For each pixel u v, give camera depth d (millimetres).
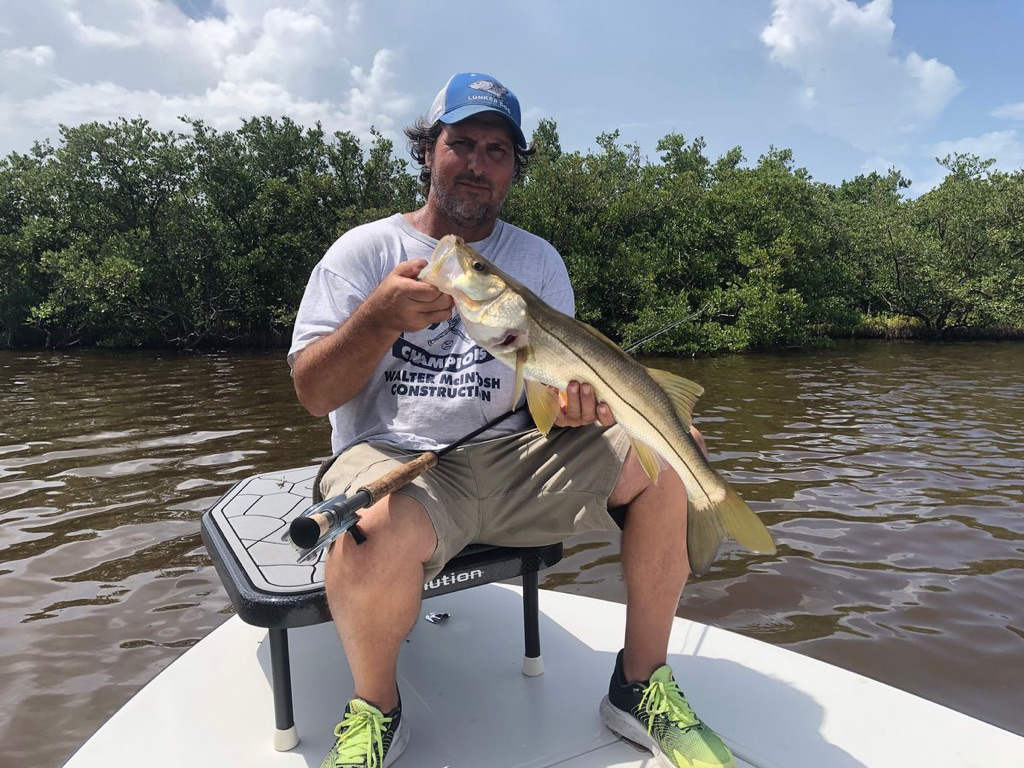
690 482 1862
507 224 2445
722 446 8688
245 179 26844
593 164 27469
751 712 2107
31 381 15750
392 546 1705
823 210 30094
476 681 2289
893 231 30828
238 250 26531
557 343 1814
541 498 2002
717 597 4465
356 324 1811
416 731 2008
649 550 1948
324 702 2176
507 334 1758
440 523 1804
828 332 31062
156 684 2270
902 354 22781
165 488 6773
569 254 25766
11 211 27141
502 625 2703
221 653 2480
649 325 23188
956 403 12297
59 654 3779
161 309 25891
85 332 26797
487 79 2238
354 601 1691
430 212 2336
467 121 2180
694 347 23047
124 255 25094
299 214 26797
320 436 9266
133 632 4031
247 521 2340
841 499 6426
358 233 2223
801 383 15242
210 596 4484
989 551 5191
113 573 4816
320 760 1886
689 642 2568
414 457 2016
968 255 31938
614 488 1954
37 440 9062
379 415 2137
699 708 2129
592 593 4559
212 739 1982
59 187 26562
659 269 25703
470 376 2104
